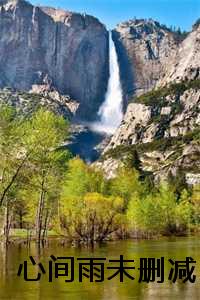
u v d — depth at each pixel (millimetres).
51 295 33219
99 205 98875
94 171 136500
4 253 64188
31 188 81938
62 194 100938
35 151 70812
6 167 68000
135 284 37688
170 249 72375
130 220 119875
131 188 144375
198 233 152500
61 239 91500
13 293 33969
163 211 137250
